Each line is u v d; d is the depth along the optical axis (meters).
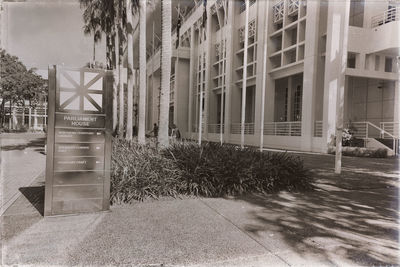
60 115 4.47
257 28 23.66
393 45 16.34
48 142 4.42
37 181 6.89
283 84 25.23
